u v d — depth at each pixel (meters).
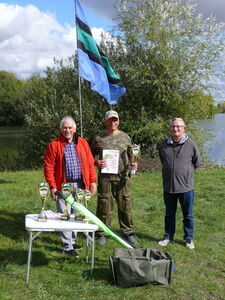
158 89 16.38
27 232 6.41
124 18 17.23
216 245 6.05
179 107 17.23
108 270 4.95
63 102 17.66
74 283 4.56
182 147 5.76
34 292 4.35
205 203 8.75
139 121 17.11
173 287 4.49
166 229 6.10
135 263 4.45
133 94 17.39
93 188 5.39
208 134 17.86
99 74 7.30
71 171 5.18
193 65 16.66
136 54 17.33
